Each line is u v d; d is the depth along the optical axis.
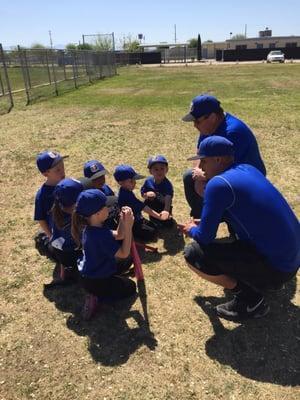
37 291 3.60
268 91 16.98
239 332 3.05
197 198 4.20
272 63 46.78
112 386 2.63
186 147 7.96
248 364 2.77
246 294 3.11
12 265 3.99
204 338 3.00
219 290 3.55
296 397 2.52
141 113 12.11
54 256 3.84
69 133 9.48
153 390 2.59
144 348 2.92
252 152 3.44
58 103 14.69
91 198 2.97
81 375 2.72
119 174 4.12
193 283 3.65
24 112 12.77
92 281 3.14
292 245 2.84
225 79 24.06
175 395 2.55
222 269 3.04
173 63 60.56
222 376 2.68
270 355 2.84
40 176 6.49
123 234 3.19
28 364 2.82
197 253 3.07
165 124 10.27
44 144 8.48
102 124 10.49
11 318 3.27
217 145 2.87
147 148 7.94
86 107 13.61
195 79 24.73
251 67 38.19
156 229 4.48
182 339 3.00
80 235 3.14
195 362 2.80
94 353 2.90
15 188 5.98
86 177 4.08
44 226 3.96
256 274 2.95
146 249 4.20
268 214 2.77
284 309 3.28
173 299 3.44
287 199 5.32
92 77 26.25
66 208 3.41
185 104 13.70
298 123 9.98
